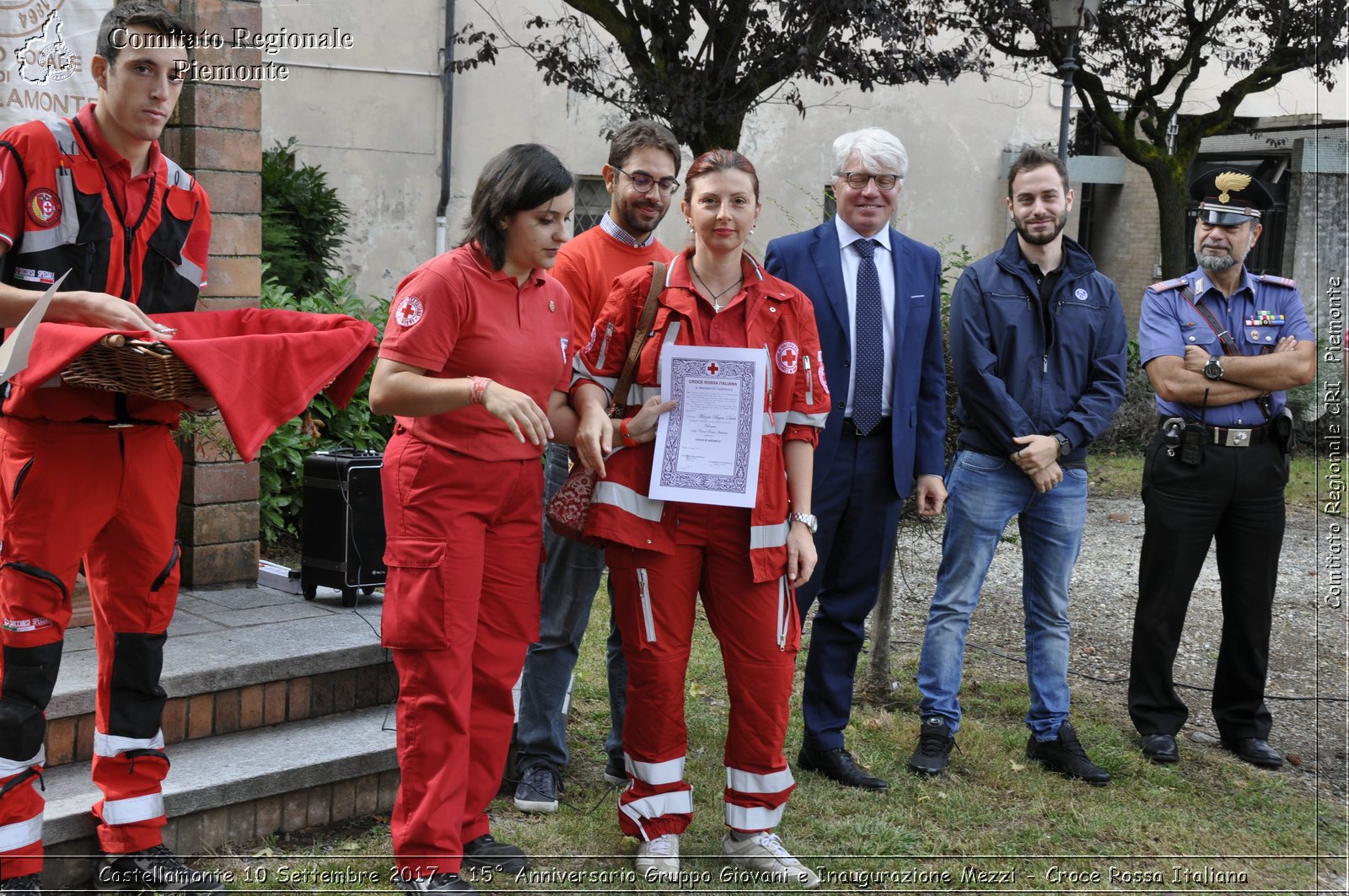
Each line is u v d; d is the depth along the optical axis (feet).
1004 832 12.92
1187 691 18.11
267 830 11.35
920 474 14.12
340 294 25.27
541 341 10.69
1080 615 22.76
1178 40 44.62
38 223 9.27
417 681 10.21
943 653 14.64
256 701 12.38
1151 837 12.94
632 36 28.86
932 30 31.99
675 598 11.11
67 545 9.46
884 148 13.35
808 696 14.14
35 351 8.60
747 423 10.81
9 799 9.22
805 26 27.58
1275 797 14.16
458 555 10.16
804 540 11.25
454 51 40.19
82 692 11.27
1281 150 45.60
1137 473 37.19
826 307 13.56
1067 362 14.55
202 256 10.57
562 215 10.38
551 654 12.71
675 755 11.39
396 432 10.55
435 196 40.78
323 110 38.65
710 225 10.89
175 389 9.18
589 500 11.09
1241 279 15.26
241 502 15.61
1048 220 14.35
